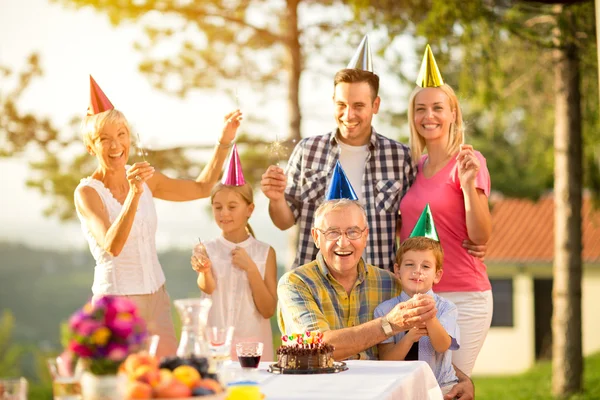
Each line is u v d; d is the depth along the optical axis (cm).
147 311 457
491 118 1185
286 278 433
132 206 431
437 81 499
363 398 310
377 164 514
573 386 1020
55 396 288
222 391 282
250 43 1188
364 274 438
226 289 521
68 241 5138
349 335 403
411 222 501
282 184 509
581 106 1010
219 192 533
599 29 543
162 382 268
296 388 329
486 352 1933
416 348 441
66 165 1161
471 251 487
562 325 1027
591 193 1097
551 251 1912
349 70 505
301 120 1156
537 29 988
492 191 1603
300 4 1134
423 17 941
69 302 5100
